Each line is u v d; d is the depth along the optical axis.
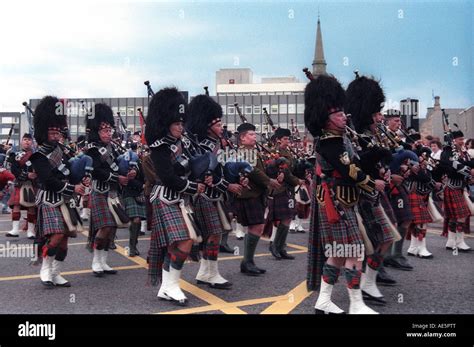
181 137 4.01
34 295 4.08
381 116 4.07
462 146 7.06
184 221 3.80
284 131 6.23
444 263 5.42
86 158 4.45
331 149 3.17
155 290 4.27
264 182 4.86
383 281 4.38
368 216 3.46
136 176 6.02
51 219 4.26
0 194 10.79
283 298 3.95
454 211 6.28
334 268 3.35
